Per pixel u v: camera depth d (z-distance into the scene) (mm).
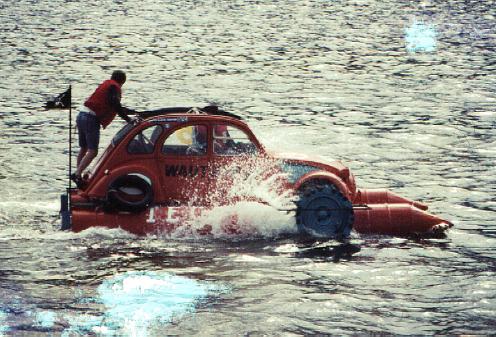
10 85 41406
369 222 21516
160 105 38062
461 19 68812
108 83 22328
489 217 23328
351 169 28234
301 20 67750
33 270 18703
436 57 51344
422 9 75125
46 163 28016
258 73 46250
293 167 21734
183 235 21062
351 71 47062
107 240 20594
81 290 17688
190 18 67938
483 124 34969
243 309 16922
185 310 16781
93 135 22234
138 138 21359
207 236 21125
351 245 20750
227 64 48812
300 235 21312
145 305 16969
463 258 20078
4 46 52969
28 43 54406
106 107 22250
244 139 21703
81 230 20922
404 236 21531
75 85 42031
